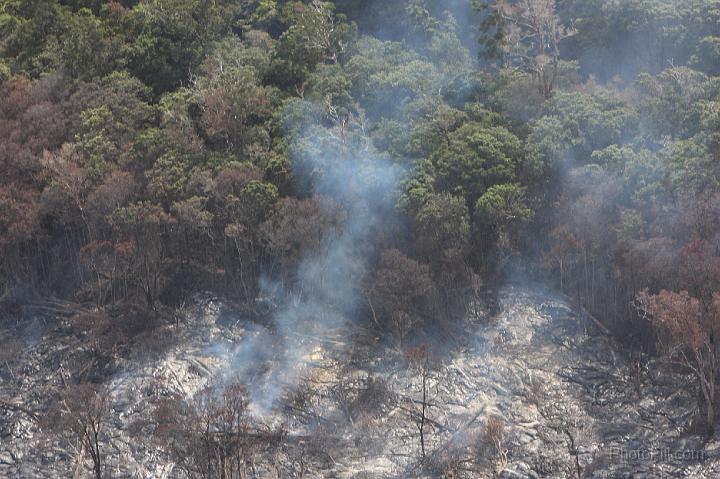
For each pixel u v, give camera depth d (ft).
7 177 311.47
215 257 305.12
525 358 276.82
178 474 246.88
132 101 335.47
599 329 283.18
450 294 289.12
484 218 288.30
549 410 261.85
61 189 301.84
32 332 294.66
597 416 258.78
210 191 297.33
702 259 256.32
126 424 261.65
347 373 274.16
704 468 236.02
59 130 327.06
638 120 309.63
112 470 248.93
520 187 292.20
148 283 295.07
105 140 319.47
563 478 240.94
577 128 307.58
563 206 291.58
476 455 248.73
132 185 301.43
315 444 254.68
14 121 330.13
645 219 278.87
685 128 307.37
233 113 321.32
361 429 258.37
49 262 311.88
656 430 251.60
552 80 332.80
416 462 248.11
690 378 264.11
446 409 262.47
